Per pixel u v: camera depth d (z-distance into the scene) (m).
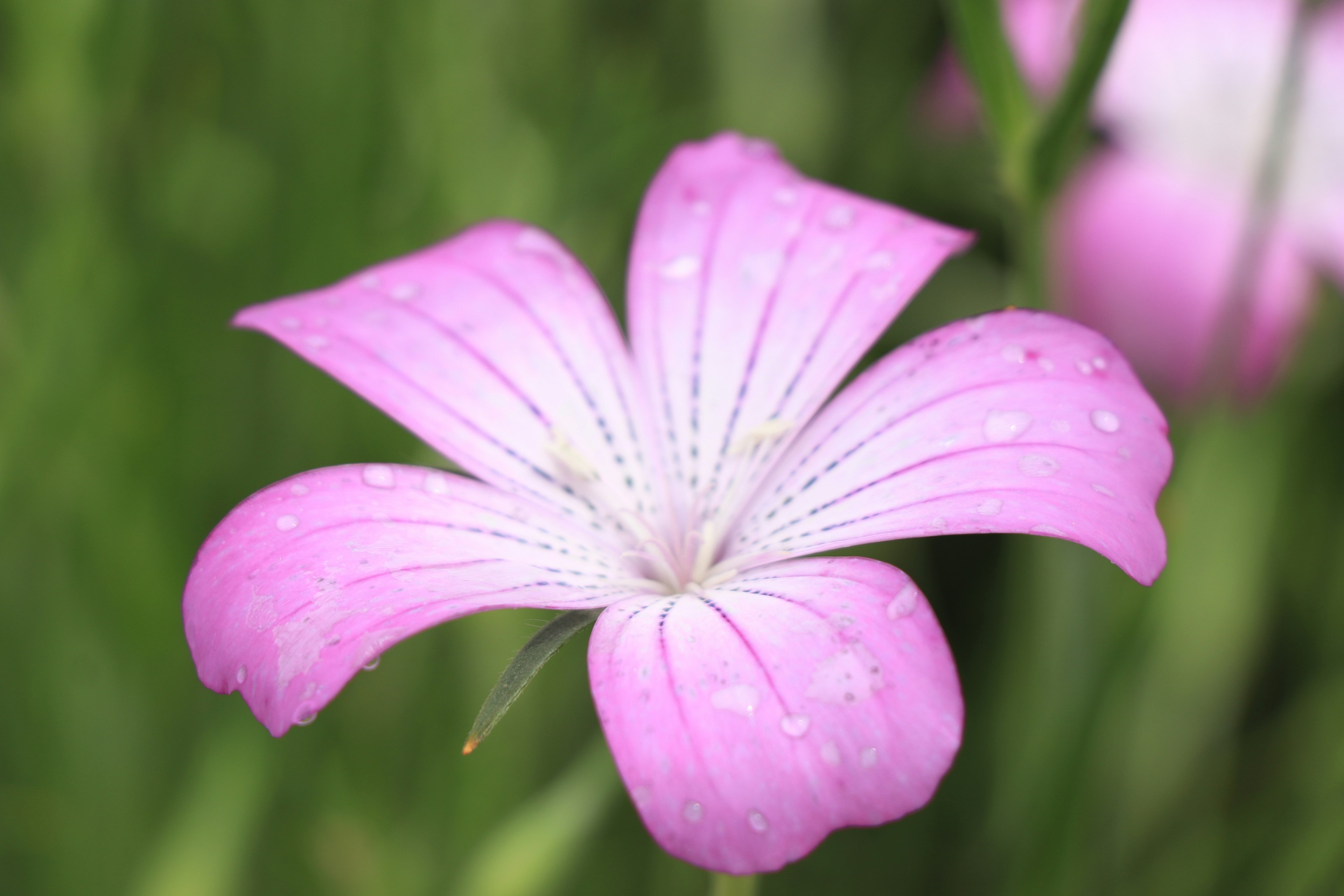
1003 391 0.18
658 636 0.17
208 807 0.20
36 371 0.21
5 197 0.22
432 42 0.22
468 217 0.22
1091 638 0.20
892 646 0.17
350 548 0.18
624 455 0.19
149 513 0.22
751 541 0.18
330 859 0.21
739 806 0.16
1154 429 0.18
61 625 0.21
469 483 0.18
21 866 0.21
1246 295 0.21
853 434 0.18
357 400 0.22
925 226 0.19
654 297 0.19
